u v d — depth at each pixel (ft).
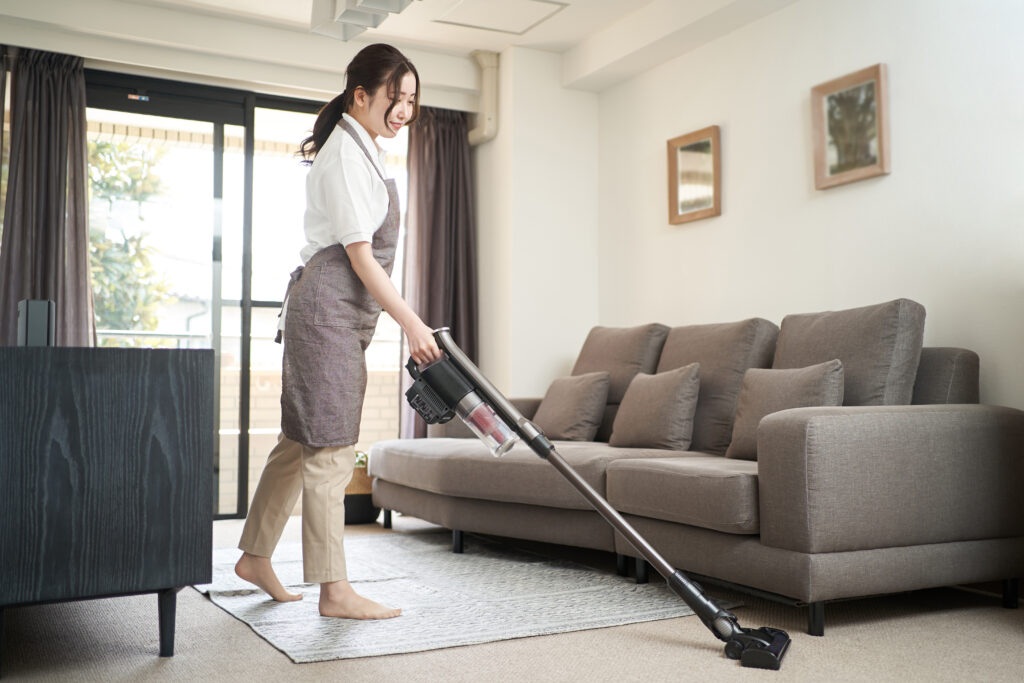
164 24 14.55
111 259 15.35
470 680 6.09
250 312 16.08
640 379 11.95
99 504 6.28
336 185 7.48
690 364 11.44
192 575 6.58
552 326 16.26
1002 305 9.70
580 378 13.05
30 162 13.87
